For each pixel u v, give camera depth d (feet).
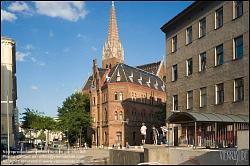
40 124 318.65
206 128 124.77
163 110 323.37
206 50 132.67
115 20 493.77
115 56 477.77
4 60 233.76
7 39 234.17
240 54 113.60
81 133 325.62
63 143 352.69
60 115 331.77
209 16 131.34
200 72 136.36
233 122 107.04
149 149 98.07
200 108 135.23
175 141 152.05
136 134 323.78
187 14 145.89
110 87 315.78
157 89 369.71
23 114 324.80
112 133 310.24
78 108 337.93
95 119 334.65
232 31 117.39
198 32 138.92
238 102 113.09
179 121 124.16
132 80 332.19
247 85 108.78
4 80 232.32
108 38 488.02
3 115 227.20
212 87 127.85
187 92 145.79
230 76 117.50
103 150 194.29
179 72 152.66
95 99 337.11
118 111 312.91
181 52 151.53
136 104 328.29
